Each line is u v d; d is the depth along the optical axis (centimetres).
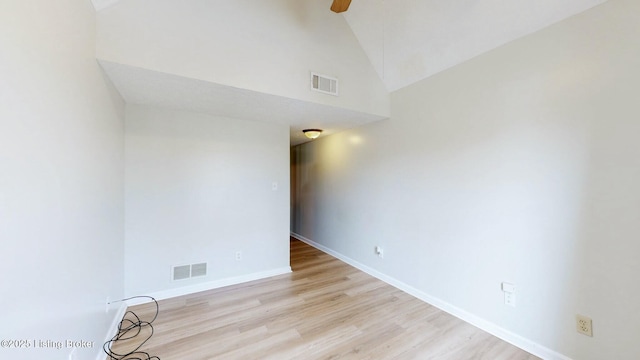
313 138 437
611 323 149
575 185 162
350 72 270
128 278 250
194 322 221
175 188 273
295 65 235
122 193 236
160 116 264
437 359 178
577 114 161
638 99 139
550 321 174
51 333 108
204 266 288
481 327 213
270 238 332
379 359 177
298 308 247
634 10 141
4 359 79
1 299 78
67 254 123
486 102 209
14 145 85
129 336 201
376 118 309
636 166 140
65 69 121
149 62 175
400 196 292
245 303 257
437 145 250
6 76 81
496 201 204
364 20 259
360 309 246
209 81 195
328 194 429
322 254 425
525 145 186
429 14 218
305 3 242
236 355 180
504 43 198
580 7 159
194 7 191
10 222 83
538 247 180
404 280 288
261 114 290
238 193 309
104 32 163
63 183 119
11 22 84
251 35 213
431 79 255
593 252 155
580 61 160
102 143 175
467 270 225
